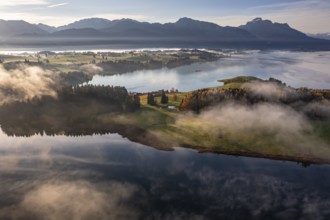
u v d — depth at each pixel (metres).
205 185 93.44
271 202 84.75
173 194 88.12
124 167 105.56
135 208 80.69
